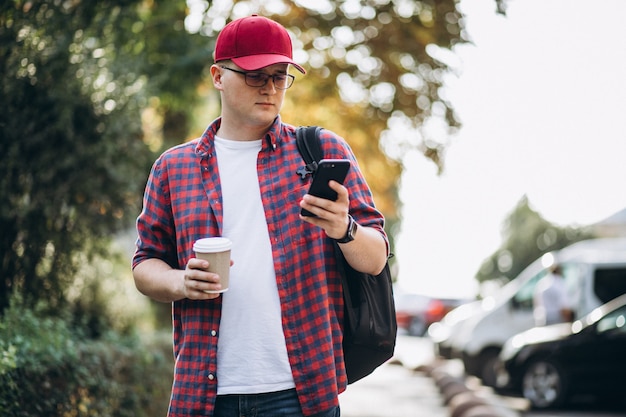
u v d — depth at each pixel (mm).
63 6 6340
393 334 2719
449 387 10953
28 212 6293
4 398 4316
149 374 6480
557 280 11797
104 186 6809
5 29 5871
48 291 6754
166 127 10141
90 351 5660
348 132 10641
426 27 9742
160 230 2791
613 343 10242
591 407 10797
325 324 2623
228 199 2684
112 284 8477
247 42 2670
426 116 10227
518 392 12172
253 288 2604
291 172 2711
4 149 5980
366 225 2691
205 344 2605
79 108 6434
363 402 10719
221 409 2605
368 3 9656
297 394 2594
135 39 7293
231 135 2768
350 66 10008
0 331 4883
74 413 5031
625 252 12359
